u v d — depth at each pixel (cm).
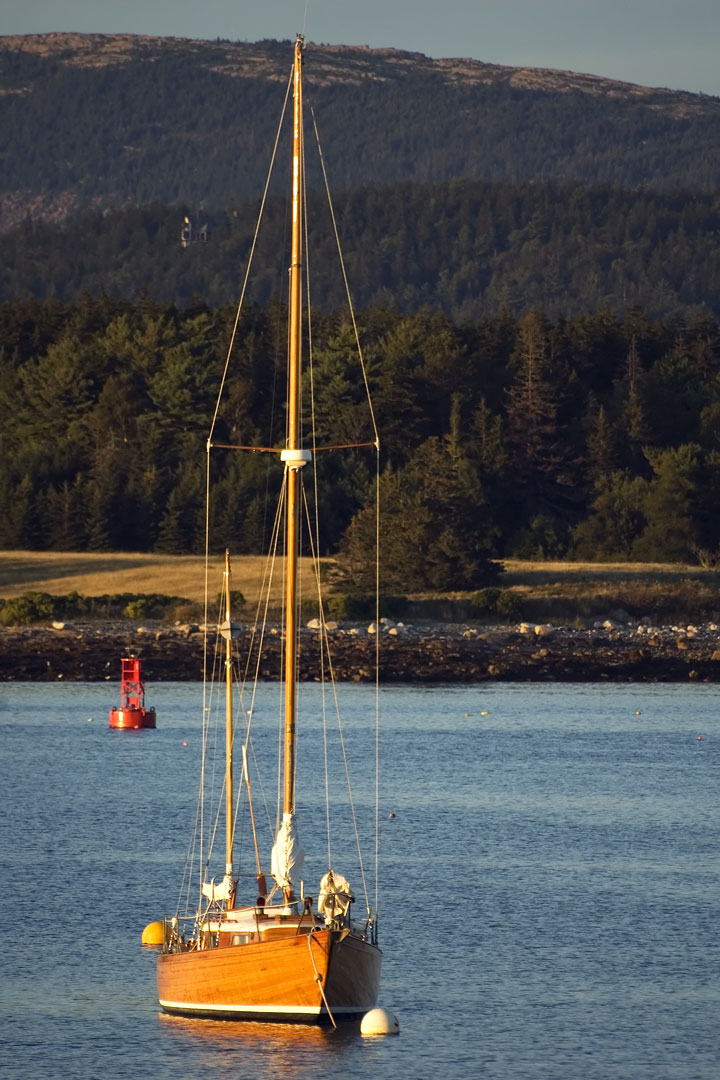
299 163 13312
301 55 13250
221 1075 12262
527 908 17700
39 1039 13125
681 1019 13850
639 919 17238
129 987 14662
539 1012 14012
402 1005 14188
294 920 13100
